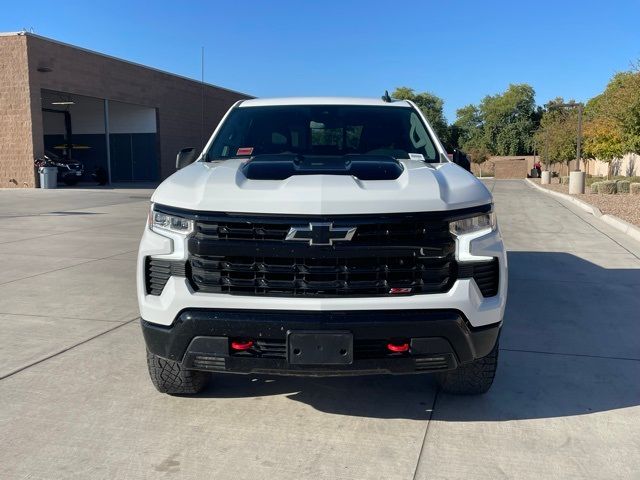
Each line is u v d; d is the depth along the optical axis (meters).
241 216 3.17
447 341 3.19
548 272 8.05
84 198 20.64
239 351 3.23
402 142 4.64
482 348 3.34
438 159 4.40
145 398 3.95
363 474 3.04
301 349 3.11
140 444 3.34
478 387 3.85
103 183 31.31
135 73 33.59
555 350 4.91
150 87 35.03
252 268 3.18
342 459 3.19
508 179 55.28
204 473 3.05
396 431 3.50
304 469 3.09
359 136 4.68
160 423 3.60
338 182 3.27
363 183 3.32
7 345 4.96
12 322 5.62
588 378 4.31
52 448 3.29
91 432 3.48
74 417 3.66
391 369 3.21
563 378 4.31
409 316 3.13
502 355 4.79
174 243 3.29
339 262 3.14
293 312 3.13
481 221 3.37
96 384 4.16
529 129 83.12
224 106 45.03
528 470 3.08
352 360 3.12
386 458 3.20
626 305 6.34
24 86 25.70
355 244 3.12
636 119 18.78
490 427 3.55
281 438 3.42
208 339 3.19
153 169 36.41
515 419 3.66
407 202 3.17
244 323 3.13
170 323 3.28
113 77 31.69
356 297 3.14
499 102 85.25
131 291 6.86
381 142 4.63
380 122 4.80
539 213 16.64
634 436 3.45
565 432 3.49
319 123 4.76
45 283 7.26
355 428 3.54
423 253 3.16
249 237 3.18
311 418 3.67
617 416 3.70
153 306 3.33
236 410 3.78
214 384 4.18
